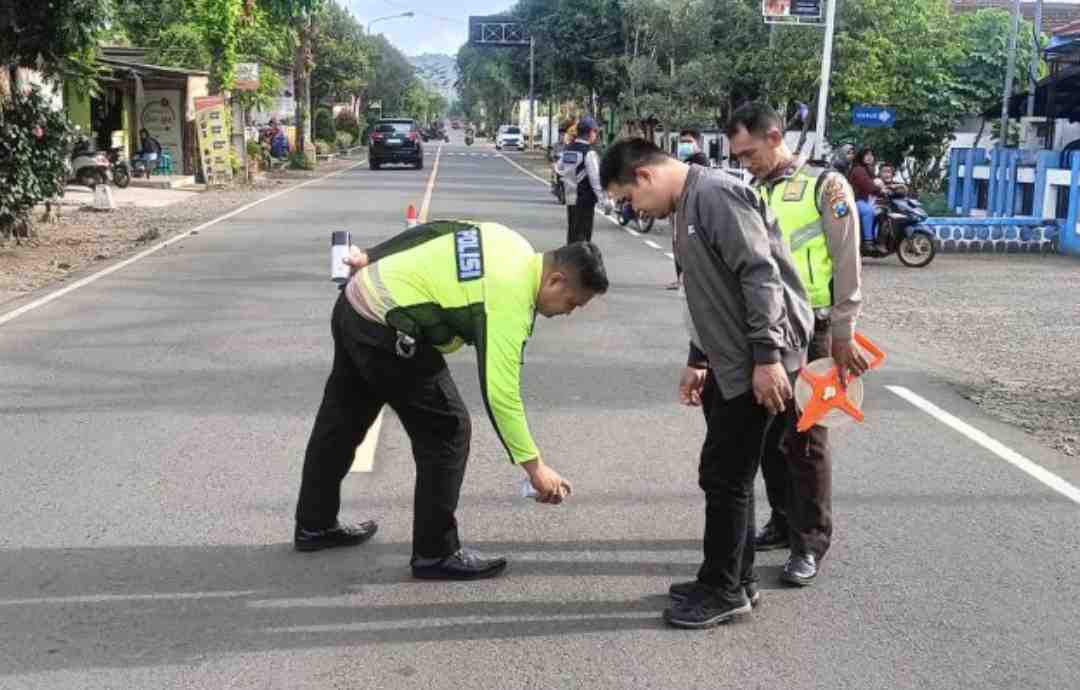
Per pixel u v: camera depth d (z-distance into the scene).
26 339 9.48
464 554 4.74
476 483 5.95
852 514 5.58
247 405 7.38
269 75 37.84
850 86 24.16
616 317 11.18
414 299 4.36
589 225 13.70
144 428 6.83
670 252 16.95
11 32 14.20
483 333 4.22
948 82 24.39
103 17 14.66
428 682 3.81
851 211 4.59
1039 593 4.64
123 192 26.77
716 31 33.09
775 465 5.07
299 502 4.95
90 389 7.78
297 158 42.22
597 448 6.62
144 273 13.45
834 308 4.61
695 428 7.09
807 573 4.69
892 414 7.61
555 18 46.12
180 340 9.46
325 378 8.14
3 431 6.73
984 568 4.90
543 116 97.44
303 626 4.23
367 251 4.67
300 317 10.56
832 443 6.87
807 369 4.56
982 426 7.35
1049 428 7.33
